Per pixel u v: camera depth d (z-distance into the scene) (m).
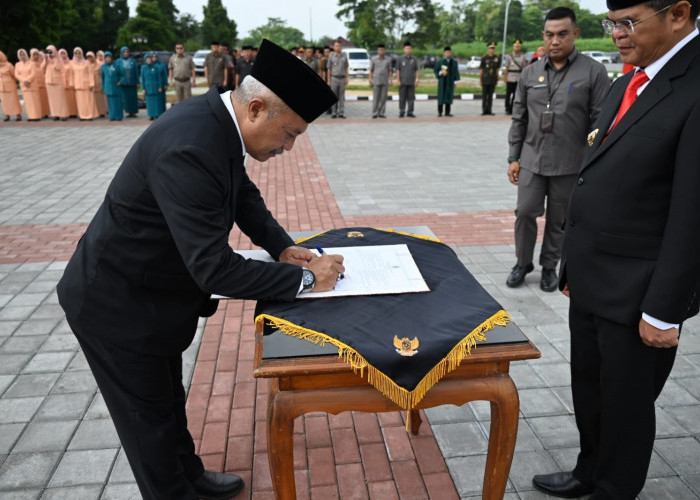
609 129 1.90
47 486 2.35
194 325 1.80
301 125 1.60
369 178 7.80
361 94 21.64
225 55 15.08
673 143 1.64
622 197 1.78
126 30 47.88
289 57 1.49
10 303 4.02
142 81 13.77
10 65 13.45
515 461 2.48
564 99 3.71
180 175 1.48
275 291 1.67
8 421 2.75
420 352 1.50
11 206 6.48
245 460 2.49
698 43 1.64
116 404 1.77
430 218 5.98
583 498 2.27
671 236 1.62
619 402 1.92
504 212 6.16
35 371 3.18
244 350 3.40
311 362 1.49
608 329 1.89
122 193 1.60
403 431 2.67
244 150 1.66
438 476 2.39
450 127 12.80
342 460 2.48
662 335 1.69
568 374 3.14
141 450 1.80
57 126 12.89
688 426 2.68
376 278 1.87
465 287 1.83
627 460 1.96
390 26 68.81
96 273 1.65
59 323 3.73
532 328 3.65
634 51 1.68
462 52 69.06
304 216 6.12
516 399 1.63
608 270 1.85
